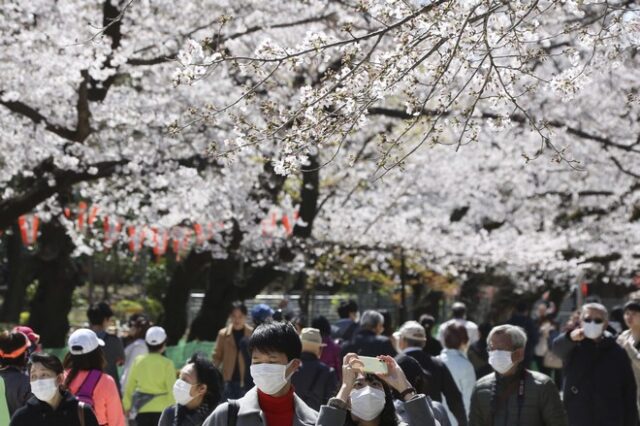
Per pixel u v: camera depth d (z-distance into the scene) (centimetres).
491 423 1121
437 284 4309
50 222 2916
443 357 1498
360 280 4988
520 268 4050
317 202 3547
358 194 3425
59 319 3200
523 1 1270
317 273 3628
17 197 2320
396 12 1182
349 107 1116
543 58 1178
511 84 1255
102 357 1212
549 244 3784
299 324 1769
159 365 1553
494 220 3803
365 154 3195
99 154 2362
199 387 1051
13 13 2066
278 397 774
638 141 2984
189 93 2334
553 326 3275
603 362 1402
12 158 2248
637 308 1567
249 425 762
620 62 1280
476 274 4228
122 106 2259
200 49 1142
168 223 2691
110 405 1192
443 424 948
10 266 4762
